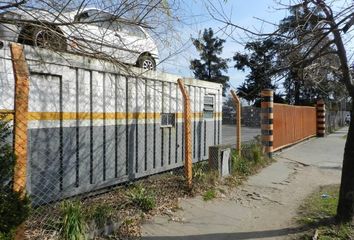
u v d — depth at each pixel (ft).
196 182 30.22
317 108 87.10
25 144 16.14
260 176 38.50
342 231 23.39
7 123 16.05
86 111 24.35
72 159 23.35
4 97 19.26
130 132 28.50
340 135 95.25
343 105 149.48
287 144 59.52
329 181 39.93
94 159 25.07
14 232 14.74
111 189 26.94
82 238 18.81
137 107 29.14
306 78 24.57
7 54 19.29
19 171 15.71
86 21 14.37
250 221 25.57
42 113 21.38
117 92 27.07
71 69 23.15
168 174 32.65
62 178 22.66
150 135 30.81
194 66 25.72
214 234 22.57
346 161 24.32
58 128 22.40
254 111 85.20
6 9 13.71
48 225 18.99
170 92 33.24
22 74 16.31
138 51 20.56
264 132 48.16
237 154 39.99
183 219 24.21
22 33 15.07
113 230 20.90
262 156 45.09
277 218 26.45
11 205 14.32
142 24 15.57
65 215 18.97
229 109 85.40
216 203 27.99
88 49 15.57
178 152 34.73
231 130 78.02
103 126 25.82
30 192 20.57
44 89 21.48
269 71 23.24
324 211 27.89
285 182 37.42
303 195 33.42
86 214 20.48
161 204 25.53
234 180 34.53
